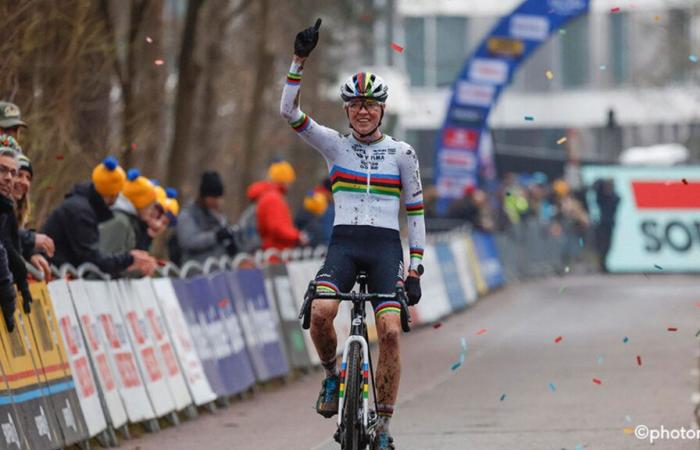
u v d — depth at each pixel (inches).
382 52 3811.5
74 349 839.7
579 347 1432.1
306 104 3009.4
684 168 2832.2
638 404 990.4
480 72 2637.8
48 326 808.9
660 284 2561.5
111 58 1348.4
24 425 743.7
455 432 880.9
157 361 961.5
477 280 2298.2
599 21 5108.3
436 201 2664.9
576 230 3061.0
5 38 1052.5
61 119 1181.7
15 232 776.9
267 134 3016.7
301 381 1255.5
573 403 1005.2
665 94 4906.5
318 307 685.3
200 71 1678.2
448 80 4847.4
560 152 5036.9
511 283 2655.0
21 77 1114.1
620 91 5118.1
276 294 1259.2
